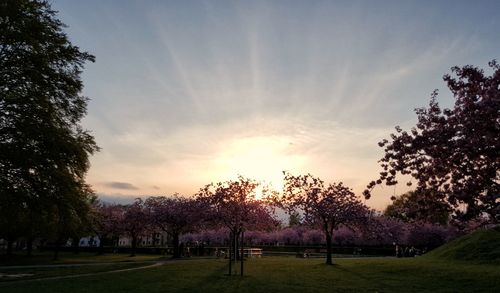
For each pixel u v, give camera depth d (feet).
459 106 43.42
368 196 48.73
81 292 69.77
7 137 104.42
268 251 266.57
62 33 115.65
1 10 101.76
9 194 102.58
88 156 118.42
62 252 279.28
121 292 70.08
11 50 106.63
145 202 225.35
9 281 87.04
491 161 41.78
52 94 112.27
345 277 91.91
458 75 43.78
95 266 129.80
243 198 120.67
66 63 115.85
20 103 104.73
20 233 179.73
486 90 40.68
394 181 48.01
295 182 148.15
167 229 231.30
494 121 39.88
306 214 142.41
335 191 142.41
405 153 45.39
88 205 117.91
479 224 45.29
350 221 140.15
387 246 278.05
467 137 40.83
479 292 70.13
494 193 40.50
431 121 44.83
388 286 77.41
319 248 267.80
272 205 148.87
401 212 54.13
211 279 89.45
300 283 82.07
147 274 100.42
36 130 103.09
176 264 134.51
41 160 103.96
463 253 118.01
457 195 42.47
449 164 43.83
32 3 110.01
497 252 110.63
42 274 102.42
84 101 119.85
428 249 250.37
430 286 77.10
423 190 46.70
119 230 247.09
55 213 111.04
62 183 108.68
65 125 117.50
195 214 172.14
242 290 72.95
